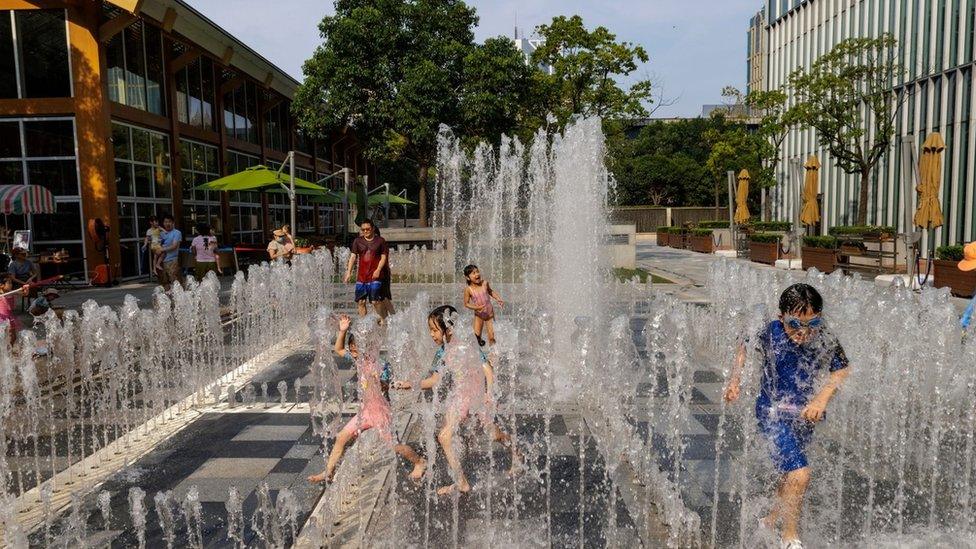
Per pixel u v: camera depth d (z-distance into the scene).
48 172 16.52
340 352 4.78
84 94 16.23
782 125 28.44
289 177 20.27
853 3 29.44
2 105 16.22
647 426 5.73
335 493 4.38
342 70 21.17
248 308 11.80
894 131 25.97
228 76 24.56
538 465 4.89
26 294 10.70
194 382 7.66
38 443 5.70
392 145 22.95
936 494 4.34
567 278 10.49
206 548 3.77
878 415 5.82
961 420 5.68
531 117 23.42
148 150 18.73
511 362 7.88
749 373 4.41
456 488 4.50
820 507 4.16
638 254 29.58
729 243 30.66
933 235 23.64
